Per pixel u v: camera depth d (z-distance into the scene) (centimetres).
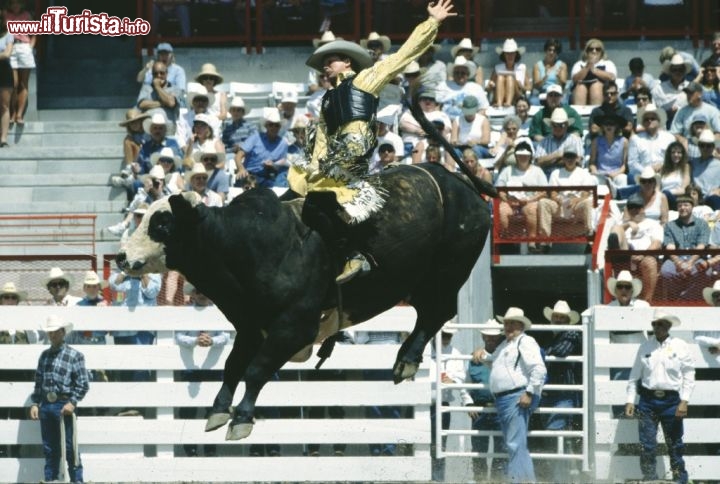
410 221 3066
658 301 4744
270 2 7081
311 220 2983
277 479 4306
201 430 4325
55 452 4197
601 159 5797
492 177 5722
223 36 7088
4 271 4716
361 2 7094
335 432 4334
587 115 6253
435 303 3238
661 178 5556
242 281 2973
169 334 4394
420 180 3130
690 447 4531
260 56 7044
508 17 7038
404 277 3094
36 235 5747
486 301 5275
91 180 6084
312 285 2981
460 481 4322
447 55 6962
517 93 6438
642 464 4288
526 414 4244
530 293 5812
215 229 2933
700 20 7012
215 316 4347
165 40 7094
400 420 4338
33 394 4234
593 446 4331
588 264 5262
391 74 3038
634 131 5922
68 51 7125
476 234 3209
